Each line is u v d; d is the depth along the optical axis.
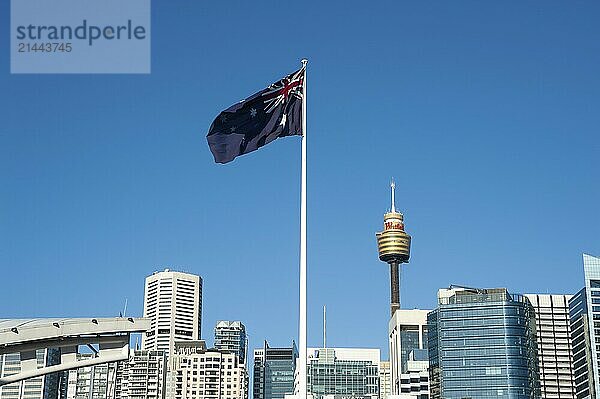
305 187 51.47
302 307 48.09
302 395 46.38
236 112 54.59
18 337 60.69
